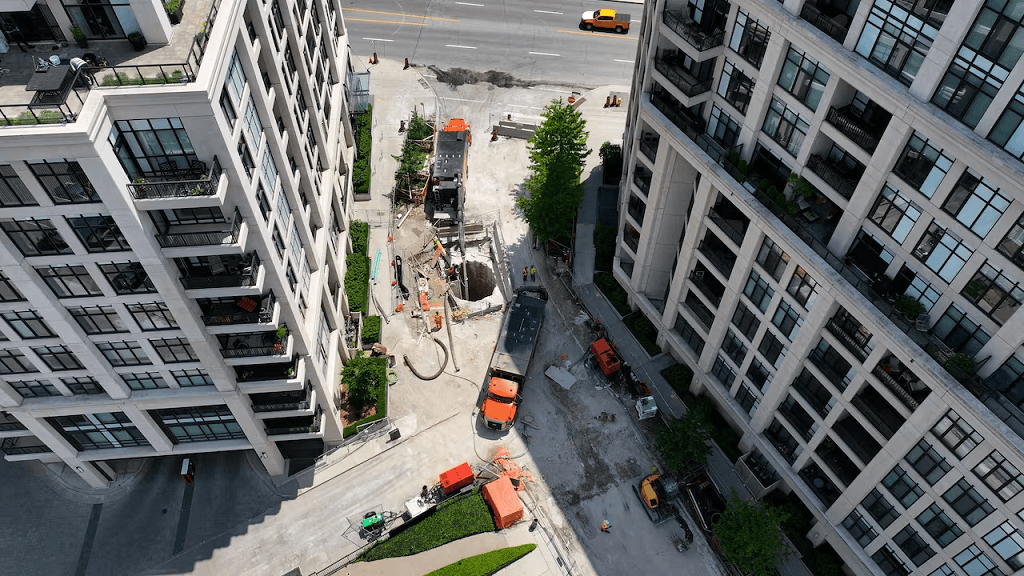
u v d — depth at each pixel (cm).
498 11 8856
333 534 4778
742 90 3800
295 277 4234
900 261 3325
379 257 6362
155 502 4903
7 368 3794
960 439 3209
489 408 5172
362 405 5331
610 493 4975
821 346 3872
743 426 4831
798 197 3650
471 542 4731
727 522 4400
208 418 4459
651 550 4722
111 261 3219
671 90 4075
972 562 3484
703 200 4222
